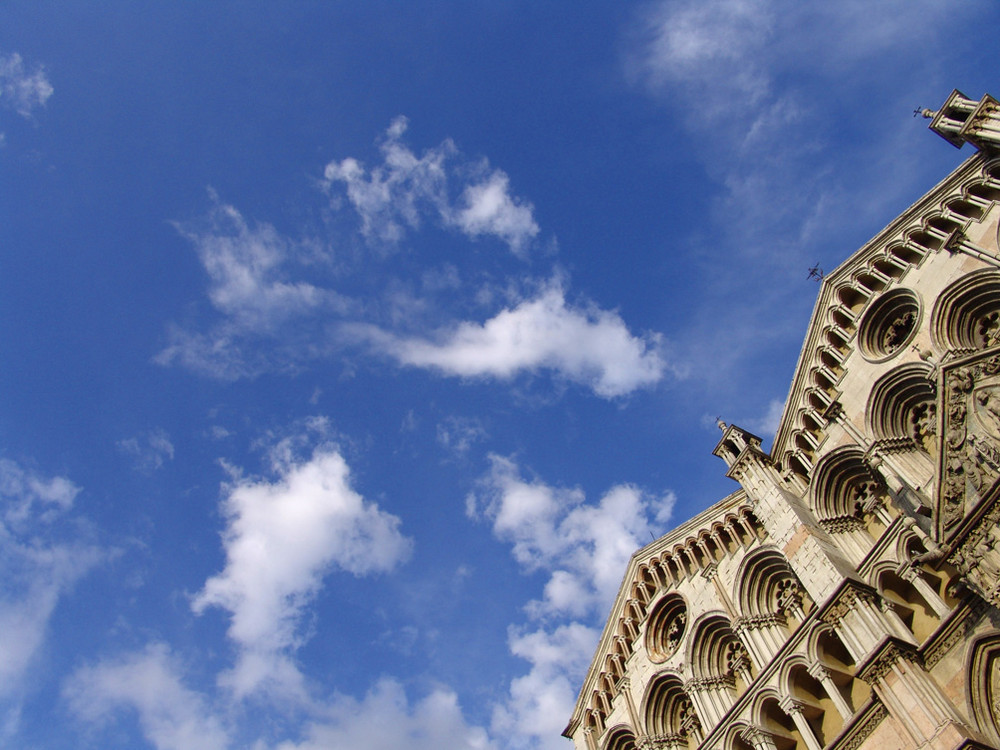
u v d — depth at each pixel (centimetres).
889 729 2716
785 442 3828
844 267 3866
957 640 2678
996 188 3306
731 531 3928
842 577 3097
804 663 3189
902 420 3353
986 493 2486
